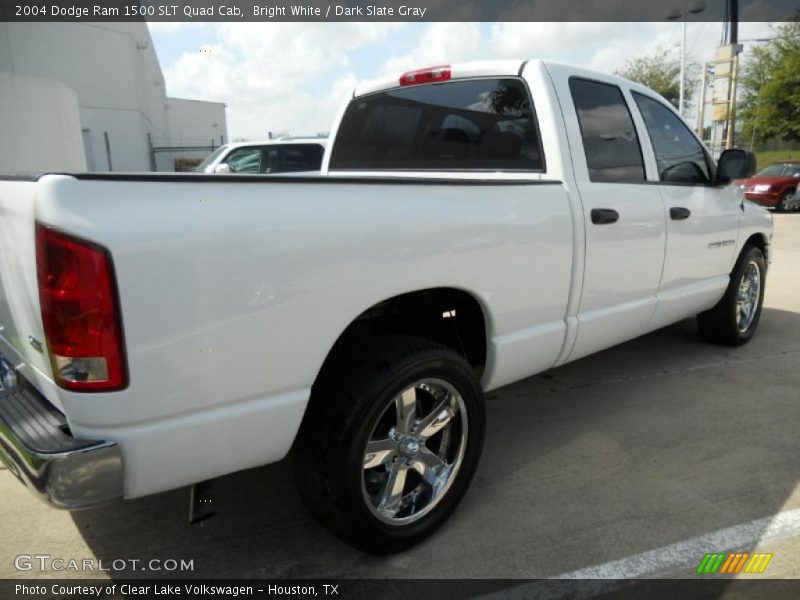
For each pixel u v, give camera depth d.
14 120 13.23
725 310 4.67
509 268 2.62
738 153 4.00
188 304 1.73
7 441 1.79
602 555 2.43
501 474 3.05
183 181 1.75
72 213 1.59
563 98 3.11
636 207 3.33
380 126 4.01
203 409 1.83
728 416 3.70
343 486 2.17
